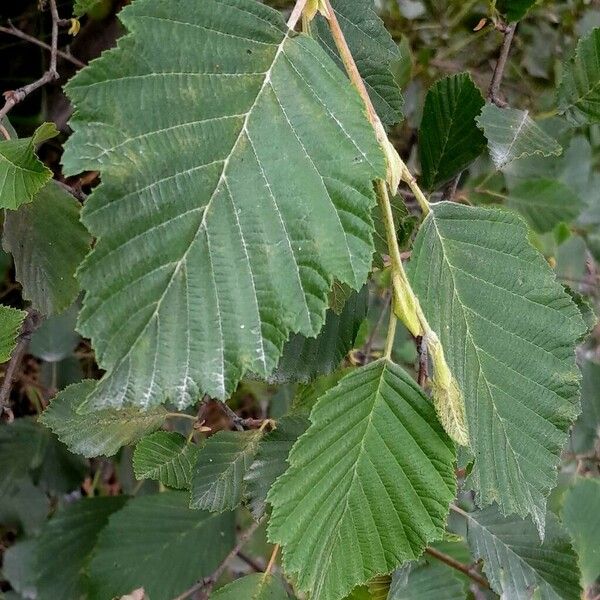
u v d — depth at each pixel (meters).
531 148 0.36
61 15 0.48
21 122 0.49
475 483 0.30
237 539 0.55
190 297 0.24
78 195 0.37
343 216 0.25
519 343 0.30
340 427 0.28
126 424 0.37
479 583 0.44
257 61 0.26
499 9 0.39
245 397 0.68
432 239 0.29
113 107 0.24
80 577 0.52
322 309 0.25
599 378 0.56
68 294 0.35
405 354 0.58
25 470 0.51
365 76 0.35
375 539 0.28
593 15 0.65
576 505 0.52
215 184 0.25
